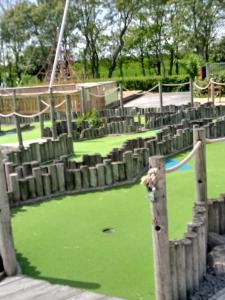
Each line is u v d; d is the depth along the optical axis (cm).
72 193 773
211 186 761
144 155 888
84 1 4206
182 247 397
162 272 375
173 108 1688
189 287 411
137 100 2519
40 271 478
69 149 1101
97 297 401
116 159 879
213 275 443
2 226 451
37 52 4203
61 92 1669
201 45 3697
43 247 543
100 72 5431
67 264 491
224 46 3572
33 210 696
